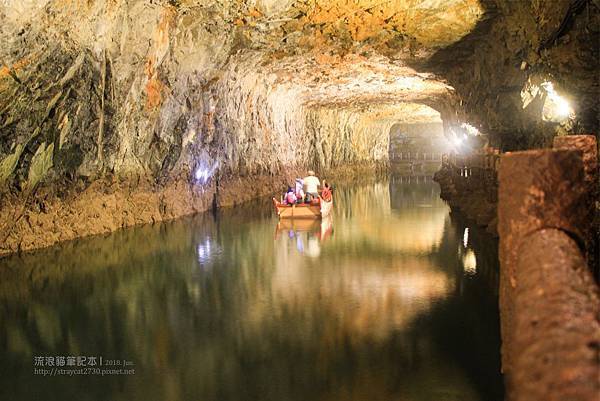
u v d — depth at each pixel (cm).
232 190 1836
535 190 213
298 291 736
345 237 1155
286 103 2347
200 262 926
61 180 1052
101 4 903
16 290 753
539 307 146
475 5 1012
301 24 1134
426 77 1742
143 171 1319
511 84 1088
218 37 1226
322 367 483
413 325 590
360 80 1842
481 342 536
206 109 1492
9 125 844
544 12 724
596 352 118
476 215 1314
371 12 1056
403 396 425
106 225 1193
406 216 1473
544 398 114
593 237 327
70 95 945
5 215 938
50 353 532
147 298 717
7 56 757
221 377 468
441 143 4738
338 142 3338
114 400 430
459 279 780
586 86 701
